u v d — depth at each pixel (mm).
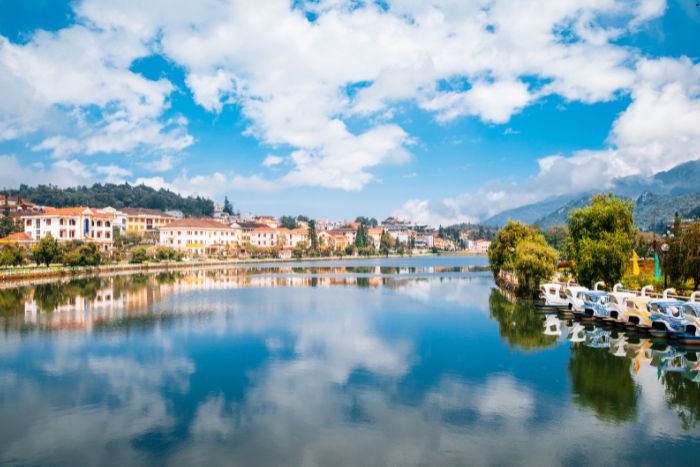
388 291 105562
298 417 32250
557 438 29000
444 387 37938
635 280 78125
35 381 39594
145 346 51469
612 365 43156
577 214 73375
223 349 50188
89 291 100312
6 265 130375
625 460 26359
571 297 66875
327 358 46688
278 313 73562
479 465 25953
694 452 27156
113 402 34969
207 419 31984
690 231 60969
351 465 25984
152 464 26266
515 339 54344
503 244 105812
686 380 39000
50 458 26922
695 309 48812
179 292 101375
